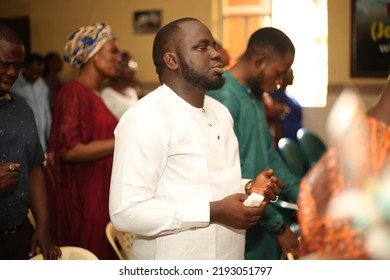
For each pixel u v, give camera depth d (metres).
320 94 7.18
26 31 8.20
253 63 2.44
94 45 2.91
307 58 7.21
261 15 7.51
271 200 1.81
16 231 2.18
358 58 6.98
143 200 1.66
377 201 0.96
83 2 7.95
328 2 7.05
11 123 2.11
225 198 1.72
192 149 1.73
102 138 2.86
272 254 2.63
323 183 1.00
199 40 1.74
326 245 0.98
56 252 2.12
